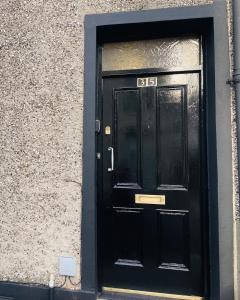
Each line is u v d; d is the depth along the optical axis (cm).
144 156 336
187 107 329
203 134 324
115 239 340
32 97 338
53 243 329
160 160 333
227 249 296
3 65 346
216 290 301
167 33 331
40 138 335
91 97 325
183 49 330
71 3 333
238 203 297
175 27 322
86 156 324
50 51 336
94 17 326
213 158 309
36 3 340
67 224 327
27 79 340
